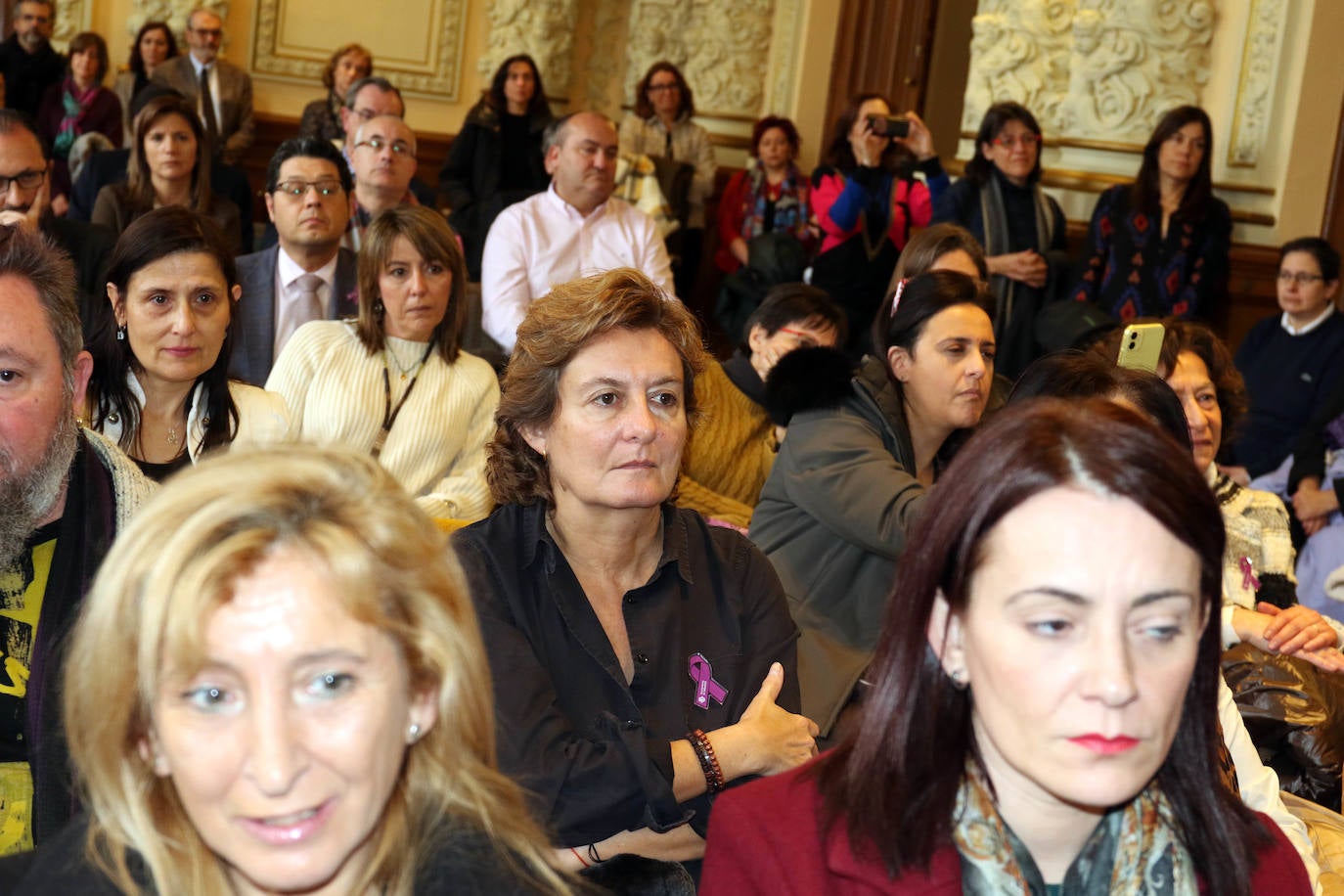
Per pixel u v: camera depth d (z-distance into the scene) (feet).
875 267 19.38
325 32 31.32
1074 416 4.10
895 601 4.38
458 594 3.94
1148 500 3.90
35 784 5.51
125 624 3.65
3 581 5.81
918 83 29.04
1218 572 4.07
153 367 9.68
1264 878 4.59
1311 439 16.78
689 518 7.25
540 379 6.68
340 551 3.64
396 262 12.34
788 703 7.02
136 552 3.65
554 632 6.65
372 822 3.77
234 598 3.58
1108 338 8.93
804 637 9.46
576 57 32.35
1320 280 17.46
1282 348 17.90
